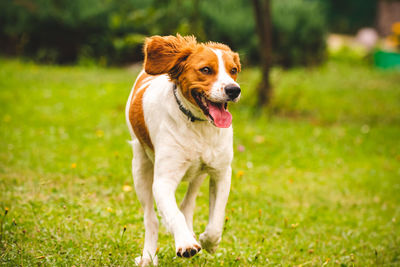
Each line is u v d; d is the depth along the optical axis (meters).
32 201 4.79
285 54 17.62
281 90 12.21
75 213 4.61
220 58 3.38
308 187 6.57
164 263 3.84
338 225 5.41
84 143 7.44
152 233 3.89
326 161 7.72
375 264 4.43
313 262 4.30
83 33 15.96
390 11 27.02
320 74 16.62
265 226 4.98
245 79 11.26
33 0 15.95
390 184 6.92
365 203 6.16
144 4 15.18
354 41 27.55
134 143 4.05
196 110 3.43
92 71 14.39
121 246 4.02
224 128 3.58
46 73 13.27
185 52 3.41
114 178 5.88
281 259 4.30
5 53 16.12
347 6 32.47
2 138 7.25
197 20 10.34
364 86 14.67
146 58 3.53
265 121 9.60
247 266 4.00
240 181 6.20
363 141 8.96
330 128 9.71
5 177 5.60
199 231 4.46
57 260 3.69
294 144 8.30
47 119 8.73
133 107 3.91
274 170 7.09
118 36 15.77
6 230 4.08
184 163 3.54
